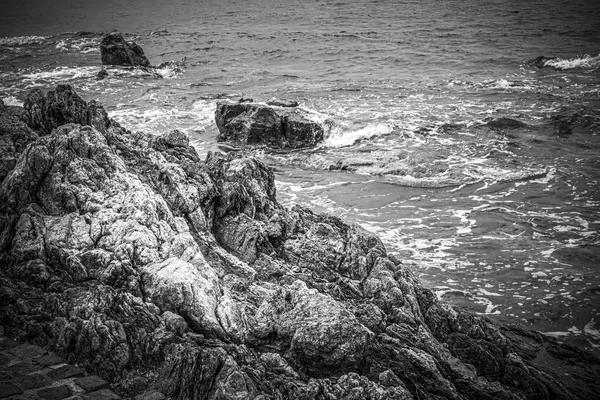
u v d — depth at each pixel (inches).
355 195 725.9
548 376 346.6
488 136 920.9
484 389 302.2
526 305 494.0
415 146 882.8
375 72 1419.8
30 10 3171.8
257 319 283.4
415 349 300.5
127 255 282.5
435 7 2477.9
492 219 652.7
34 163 302.7
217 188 362.6
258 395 242.2
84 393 236.5
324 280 349.7
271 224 372.5
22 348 259.6
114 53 1480.1
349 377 261.0
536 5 2368.4
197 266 291.6
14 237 291.1
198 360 247.1
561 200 700.0
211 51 1752.0
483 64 1459.2
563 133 928.3
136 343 256.4
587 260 565.0
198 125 1013.8
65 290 274.5
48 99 376.8
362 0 2849.4
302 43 1830.7
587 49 1578.5
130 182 303.3
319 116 940.0
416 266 554.6
